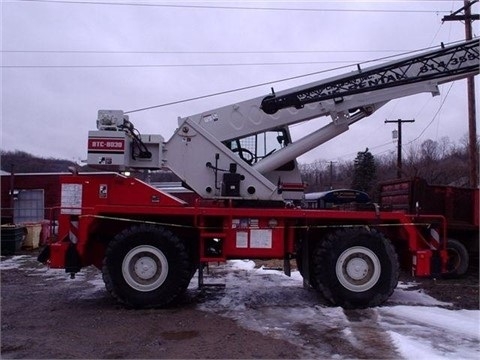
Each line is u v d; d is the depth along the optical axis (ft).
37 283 35.60
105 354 18.26
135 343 19.63
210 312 25.02
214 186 28.84
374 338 20.22
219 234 27.02
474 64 31.55
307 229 27.99
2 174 85.05
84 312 25.17
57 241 26.71
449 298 28.94
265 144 31.96
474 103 68.85
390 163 187.42
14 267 45.11
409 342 19.48
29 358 17.83
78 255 26.14
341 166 213.87
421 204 37.04
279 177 32.14
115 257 25.66
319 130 32.27
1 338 20.31
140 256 25.89
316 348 18.93
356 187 150.92
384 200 42.47
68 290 32.42
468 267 39.04
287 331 21.27
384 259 26.45
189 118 29.14
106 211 26.35
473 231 38.70
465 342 19.77
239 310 25.43
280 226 27.50
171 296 25.73
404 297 29.27
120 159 27.30
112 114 28.02
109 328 21.89
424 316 24.07
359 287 26.30
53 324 22.63
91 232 26.58
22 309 26.07
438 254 27.86
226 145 31.60
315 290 28.60
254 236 27.35
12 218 79.30
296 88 31.78
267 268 42.06
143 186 27.27
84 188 27.02
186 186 29.32
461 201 38.45
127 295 25.55
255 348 18.89
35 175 84.23
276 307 26.16
